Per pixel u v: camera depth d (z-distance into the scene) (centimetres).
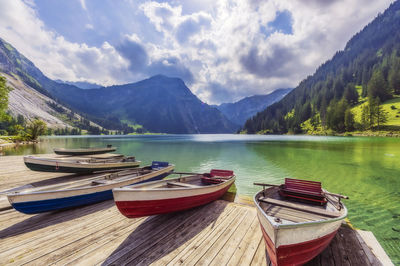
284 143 5991
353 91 13238
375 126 8925
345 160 2639
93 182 884
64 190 719
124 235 564
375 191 1329
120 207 573
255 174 1855
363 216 946
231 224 643
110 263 435
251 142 6794
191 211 761
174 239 544
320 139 7731
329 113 11738
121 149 4450
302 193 686
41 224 630
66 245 507
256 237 561
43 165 1248
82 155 2531
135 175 1080
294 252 410
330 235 479
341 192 1309
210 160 2731
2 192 979
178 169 2127
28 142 5912
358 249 512
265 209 592
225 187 1001
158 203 643
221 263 443
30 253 468
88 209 763
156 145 5709
